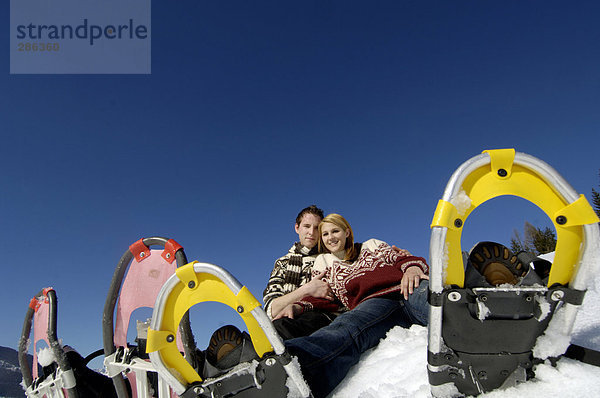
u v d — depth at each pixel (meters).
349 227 2.83
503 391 1.30
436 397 1.34
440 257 1.21
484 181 1.22
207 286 1.43
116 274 2.08
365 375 1.86
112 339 2.06
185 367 1.48
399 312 2.34
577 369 1.25
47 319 2.46
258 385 1.43
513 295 1.22
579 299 1.18
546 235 20.91
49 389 2.52
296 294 2.54
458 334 1.28
